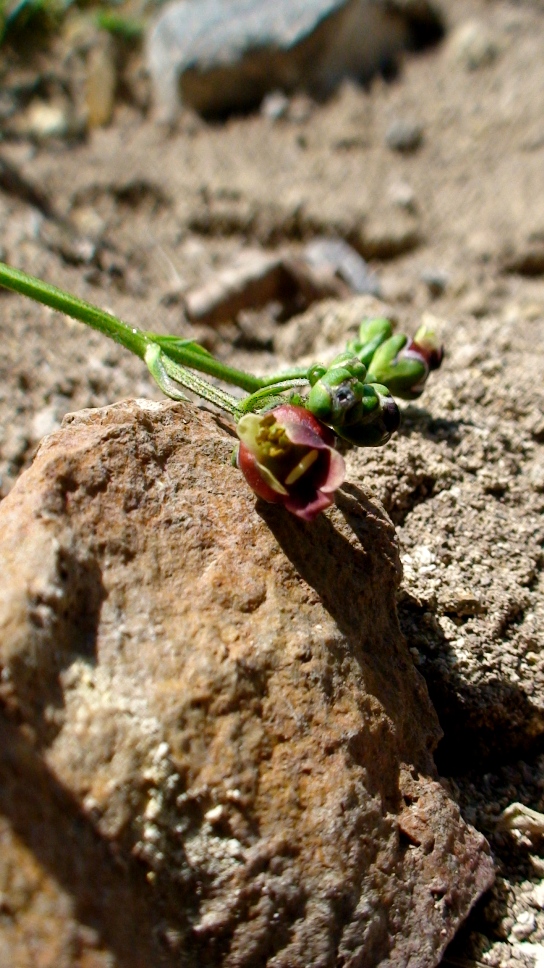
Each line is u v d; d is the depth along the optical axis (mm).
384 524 86
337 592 80
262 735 71
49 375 125
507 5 263
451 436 109
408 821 76
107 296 154
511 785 91
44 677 66
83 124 226
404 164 219
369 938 70
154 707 69
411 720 81
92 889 61
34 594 67
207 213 199
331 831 71
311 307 172
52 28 242
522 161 218
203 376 127
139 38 245
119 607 72
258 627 75
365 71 244
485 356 122
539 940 81
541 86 235
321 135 226
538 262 192
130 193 201
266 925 68
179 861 67
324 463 75
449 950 80
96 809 65
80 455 76
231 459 82
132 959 61
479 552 99
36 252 154
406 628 92
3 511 73
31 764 62
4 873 58
